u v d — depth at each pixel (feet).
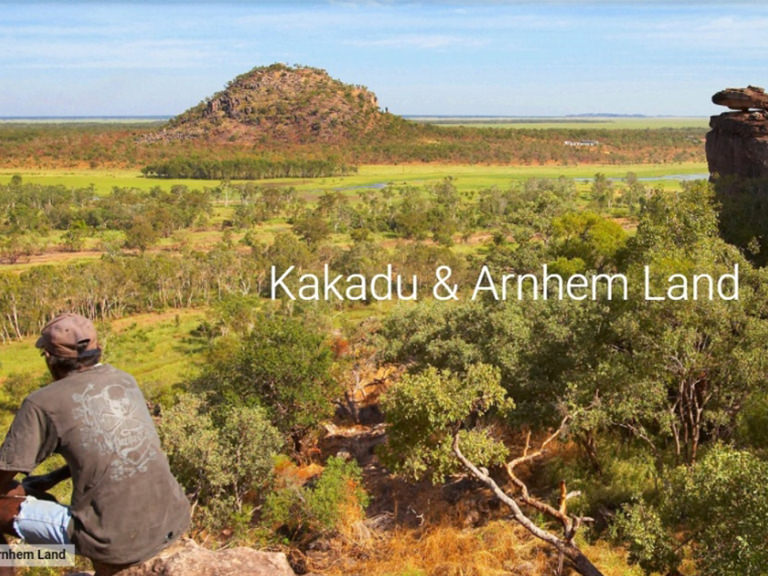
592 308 61.67
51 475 11.68
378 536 56.80
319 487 60.64
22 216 429.79
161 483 10.59
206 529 61.36
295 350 92.63
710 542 35.27
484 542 50.88
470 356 71.61
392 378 104.83
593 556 46.57
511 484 61.31
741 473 34.60
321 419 95.14
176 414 66.08
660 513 43.42
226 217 490.90
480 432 53.98
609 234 147.13
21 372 177.06
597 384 52.70
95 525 9.95
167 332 213.46
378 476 74.43
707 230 84.64
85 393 10.11
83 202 529.04
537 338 64.39
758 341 47.03
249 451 65.51
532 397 63.05
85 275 234.79
